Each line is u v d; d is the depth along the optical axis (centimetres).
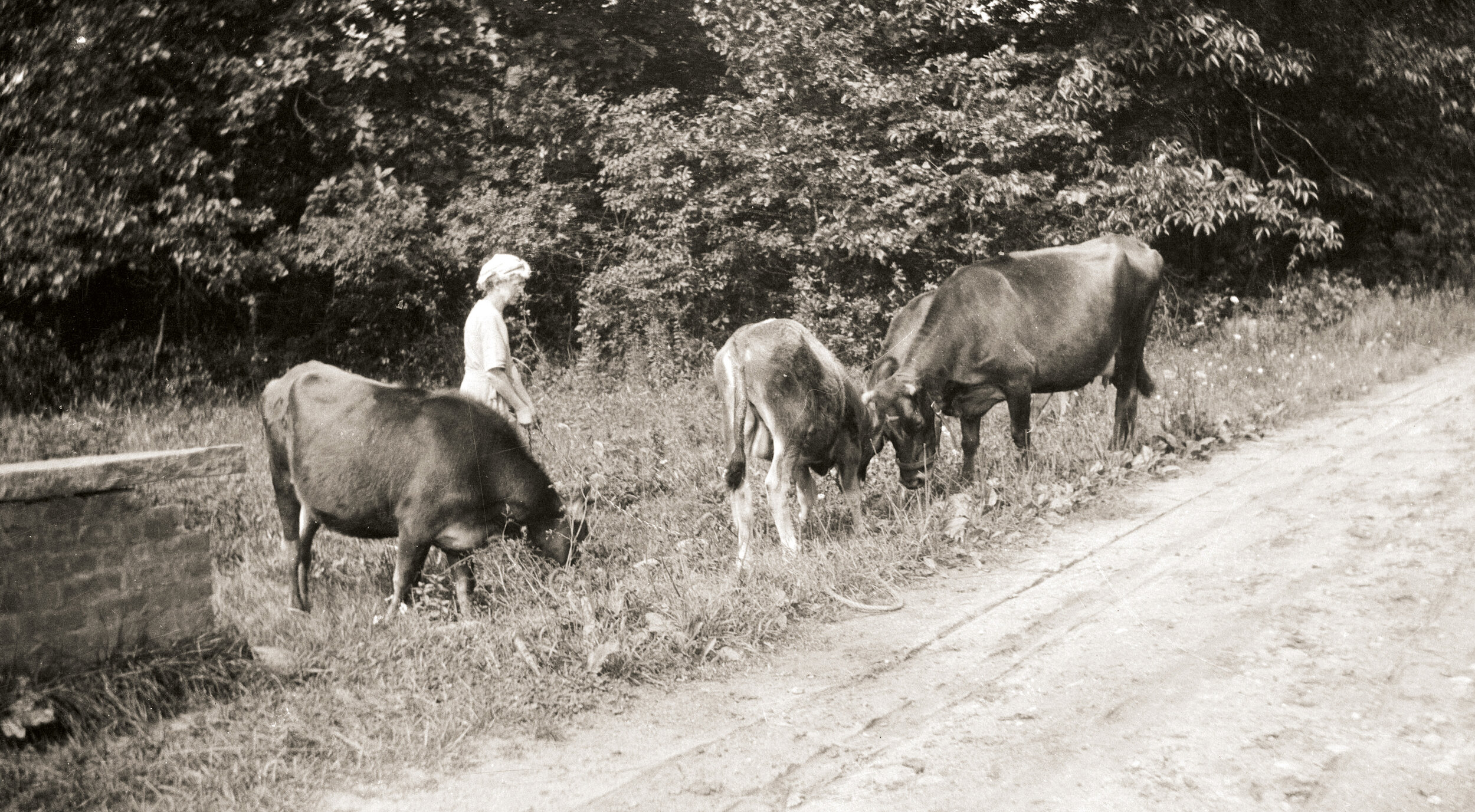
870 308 1198
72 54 1152
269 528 707
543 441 843
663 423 916
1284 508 656
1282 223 1527
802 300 1197
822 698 441
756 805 357
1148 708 407
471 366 628
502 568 582
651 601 536
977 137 1250
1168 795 343
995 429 918
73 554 421
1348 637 454
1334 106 1606
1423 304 1425
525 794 371
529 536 580
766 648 501
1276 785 344
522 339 1316
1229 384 1009
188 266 1244
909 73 1364
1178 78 1464
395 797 370
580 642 490
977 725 405
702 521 691
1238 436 856
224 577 612
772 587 557
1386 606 484
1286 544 587
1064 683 436
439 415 544
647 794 368
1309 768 353
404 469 534
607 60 1473
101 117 1167
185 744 403
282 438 559
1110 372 841
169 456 445
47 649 414
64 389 1226
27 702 397
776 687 456
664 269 1191
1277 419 898
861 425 671
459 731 419
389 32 1247
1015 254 811
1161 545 610
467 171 1393
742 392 608
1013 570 596
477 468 546
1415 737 368
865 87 1230
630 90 1525
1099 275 809
